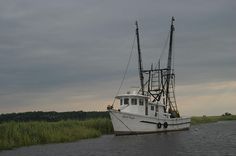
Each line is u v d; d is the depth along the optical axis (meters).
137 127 67.12
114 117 65.31
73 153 45.03
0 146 49.97
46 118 80.56
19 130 55.41
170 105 78.19
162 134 68.88
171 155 42.09
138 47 79.06
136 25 79.44
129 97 68.12
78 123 69.50
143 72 78.25
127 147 49.50
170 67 78.62
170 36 81.06
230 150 45.03
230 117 163.50
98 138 62.19
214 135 67.00
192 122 125.69
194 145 50.88
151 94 77.50
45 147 50.88
